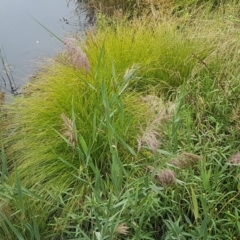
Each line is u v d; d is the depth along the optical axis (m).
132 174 3.03
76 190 3.19
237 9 4.86
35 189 3.28
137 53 4.25
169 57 4.30
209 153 3.03
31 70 5.31
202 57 4.25
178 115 2.56
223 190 2.91
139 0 5.64
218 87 3.57
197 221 2.59
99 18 5.27
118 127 3.25
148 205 2.58
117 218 2.40
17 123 3.87
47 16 6.57
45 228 3.11
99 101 3.53
